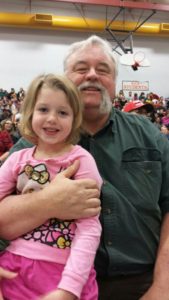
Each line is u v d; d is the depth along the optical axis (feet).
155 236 4.52
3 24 35.53
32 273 3.19
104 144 4.62
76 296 2.99
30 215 3.36
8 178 3.69
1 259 3.42
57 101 3.48
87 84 4.47
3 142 18.07
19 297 3.20
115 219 4.27
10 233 3.44
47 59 37.99
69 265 3.09
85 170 3.51
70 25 36.55
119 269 4.25
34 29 37.24
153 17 40.04
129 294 4.33
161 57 41.42
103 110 4.53
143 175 4.52
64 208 3.29
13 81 37.45
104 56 4.61
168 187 4.67
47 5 36.96
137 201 4.42
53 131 3.48
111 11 38.27
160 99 39.86
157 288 3.94
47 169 3.53
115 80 4.86
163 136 4.98
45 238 3.31
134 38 40.29
